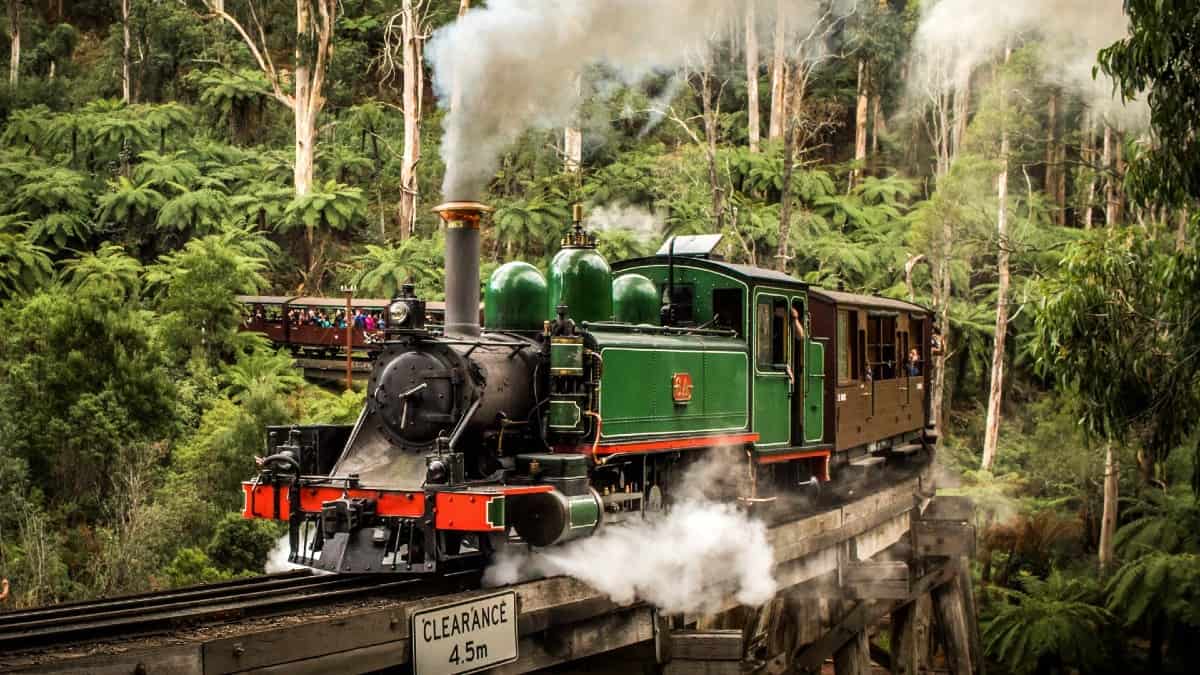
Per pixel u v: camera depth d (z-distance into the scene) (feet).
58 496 64.03
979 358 109.91
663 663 30.78
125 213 109.19
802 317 43.21
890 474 59.41
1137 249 51.01
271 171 124.06
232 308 88.63
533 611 25.96
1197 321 46.68
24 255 94.94
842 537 41.73
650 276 40.22
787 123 114.21
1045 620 75.56
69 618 23.39
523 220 100.68
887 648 75.87
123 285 94.27
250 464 67.05
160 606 25.02
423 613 22.61
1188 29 41.70
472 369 28.22
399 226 121.29
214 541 61.05
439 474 26.13
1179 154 44.21
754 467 39.17
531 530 27.40
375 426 29.35
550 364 29.53
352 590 26.58
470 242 30.30
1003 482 92.02
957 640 56.08
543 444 29.99
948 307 107.14
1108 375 47.80
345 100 140.26
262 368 85.40
